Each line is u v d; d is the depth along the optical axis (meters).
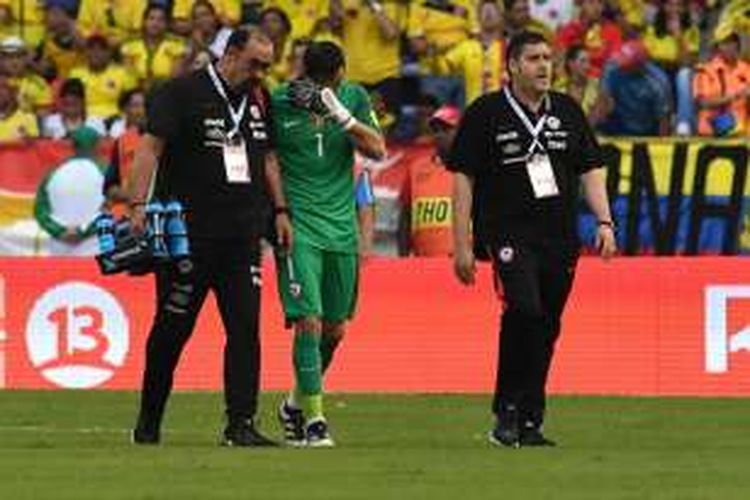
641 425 47.06
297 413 41.62
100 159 61.94
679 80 70.69
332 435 44.12
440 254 60.25
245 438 39.31
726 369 56.81
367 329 57.91
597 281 57.31
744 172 60.75
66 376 58.34
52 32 73.12
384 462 35.69
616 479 32.81
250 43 39.03
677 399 55.41
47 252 61.94
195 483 31.88
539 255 40.12
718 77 70.31
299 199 40.84
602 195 40.84
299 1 73.38
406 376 57.84
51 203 61.91
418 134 66.81
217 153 39.03
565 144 40.16
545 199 40.03
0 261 58.50
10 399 54.38
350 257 41.31
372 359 57.84
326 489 30.97
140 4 73.94
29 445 39.88
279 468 34.38
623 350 57.16
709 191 60.81
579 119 40.34
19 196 62.06
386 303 57.84
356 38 72.06
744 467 35.06
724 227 60.81
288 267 40.69
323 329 41.97
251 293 39.31
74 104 69.38
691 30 72.81
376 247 61.03
